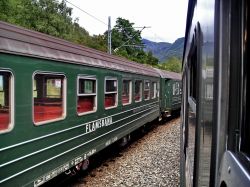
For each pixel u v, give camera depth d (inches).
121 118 367.6
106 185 281.1
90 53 283.1
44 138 197.3
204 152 59.0
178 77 874.8
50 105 210.2
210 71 53.6
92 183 286.0
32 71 183.3
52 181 261.3
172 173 315.0
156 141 490.3
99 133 296.0
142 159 372.8
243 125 40.4
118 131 358.0
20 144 172.2
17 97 169.8
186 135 170.6
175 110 871.1
